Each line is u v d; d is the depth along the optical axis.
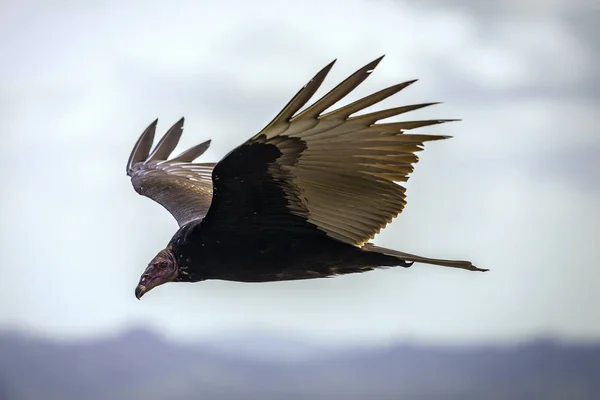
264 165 11.96
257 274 13.03
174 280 13.33
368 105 11.48
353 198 12.32
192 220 13.79
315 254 12.75
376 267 12.83
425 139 11.88
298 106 11.37
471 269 12.69
